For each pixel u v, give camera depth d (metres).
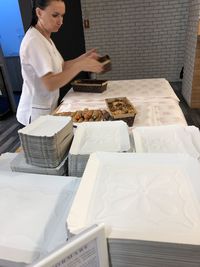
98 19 4.10
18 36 3.83
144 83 1.85
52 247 0.52
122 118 1.14
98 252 0.45
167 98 1.51
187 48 3.44
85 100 1.58
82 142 0.86
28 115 1.49
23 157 0.88
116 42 4.26
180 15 3.97
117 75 4.53
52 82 1.30
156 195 0.56
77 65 1.38
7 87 3.38
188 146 0.85
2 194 0.69
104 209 0.52
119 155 0.71
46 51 1.32
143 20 4.05
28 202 0.66
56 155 0.79
